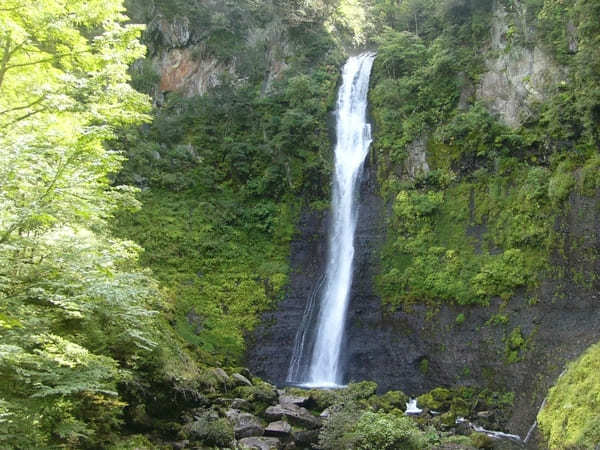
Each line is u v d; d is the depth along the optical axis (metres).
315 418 18.64
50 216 9.63
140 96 13.52
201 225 32.59
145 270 19.34
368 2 51.72
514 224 25.95
